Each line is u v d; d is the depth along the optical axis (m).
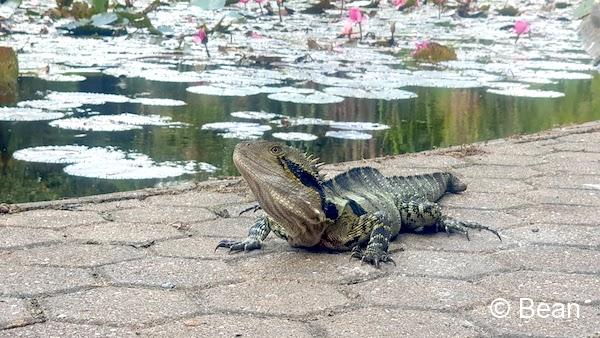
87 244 2.74
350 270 2.62
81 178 3.26
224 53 5.77
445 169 3.41
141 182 3.24
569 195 3.15
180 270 2.61
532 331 2.37
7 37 6.16
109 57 5.43
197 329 2.36
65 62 5.19
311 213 2.67
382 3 10.55
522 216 2.97
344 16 8.73
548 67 5.58
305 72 5.10
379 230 2.70
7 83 4.46
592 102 4.57
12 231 2.81
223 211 2.99
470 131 3.97
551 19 9.27
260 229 2.77
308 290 2.52
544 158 3.55
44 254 2.68
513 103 4.52
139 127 3.85
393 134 3.89
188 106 4.22
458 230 2.84
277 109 4.24
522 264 2.66
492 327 2.38
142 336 2.34
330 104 4.39
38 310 2.42
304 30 7.36
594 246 2.77
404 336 2.35
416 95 4.57
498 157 3.56
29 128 3.78
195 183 3.21
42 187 3.17
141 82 4.71
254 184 2.66
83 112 4.05
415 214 2.84
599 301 2.49
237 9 8.98
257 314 2.42
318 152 3.61
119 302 2.46
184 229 2.86
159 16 8.02
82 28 6.53
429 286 2.54
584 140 3.80
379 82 4.86
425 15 9.32
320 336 2.35
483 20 8.99
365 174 2.88
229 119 4.01
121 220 2.91
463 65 5.57
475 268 2.64
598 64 2.44
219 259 2.68
